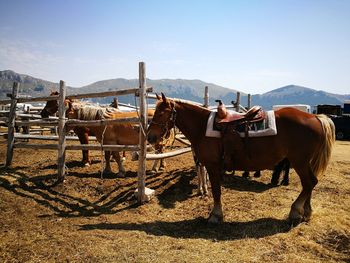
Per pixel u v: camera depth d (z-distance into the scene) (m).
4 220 5.02
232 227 4.84
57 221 5.04
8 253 3.83
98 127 7.47
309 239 4.31
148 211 5.54
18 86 8.16
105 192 6.39
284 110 5.07
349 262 3.70
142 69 5.85
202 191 6.36
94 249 3.97
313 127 4.82
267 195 6.36
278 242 4.23
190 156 10.55
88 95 6.75
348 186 7.08
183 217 5.32
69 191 6.49
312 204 5.74
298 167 4.86
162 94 5.17
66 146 6.99
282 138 4.82
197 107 5.28
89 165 8.39
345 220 4.93
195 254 3.87
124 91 6.23
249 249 4.04
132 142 7.47
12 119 8.15
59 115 6.97
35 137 8.63
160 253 3.89
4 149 11.07
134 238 4.36
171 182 6.97
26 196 6.09
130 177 7.29
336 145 16.98
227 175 7.93
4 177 7.03
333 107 25.17
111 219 5.17
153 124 5.27
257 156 4.89
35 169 7.86
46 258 3.72
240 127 4.89
